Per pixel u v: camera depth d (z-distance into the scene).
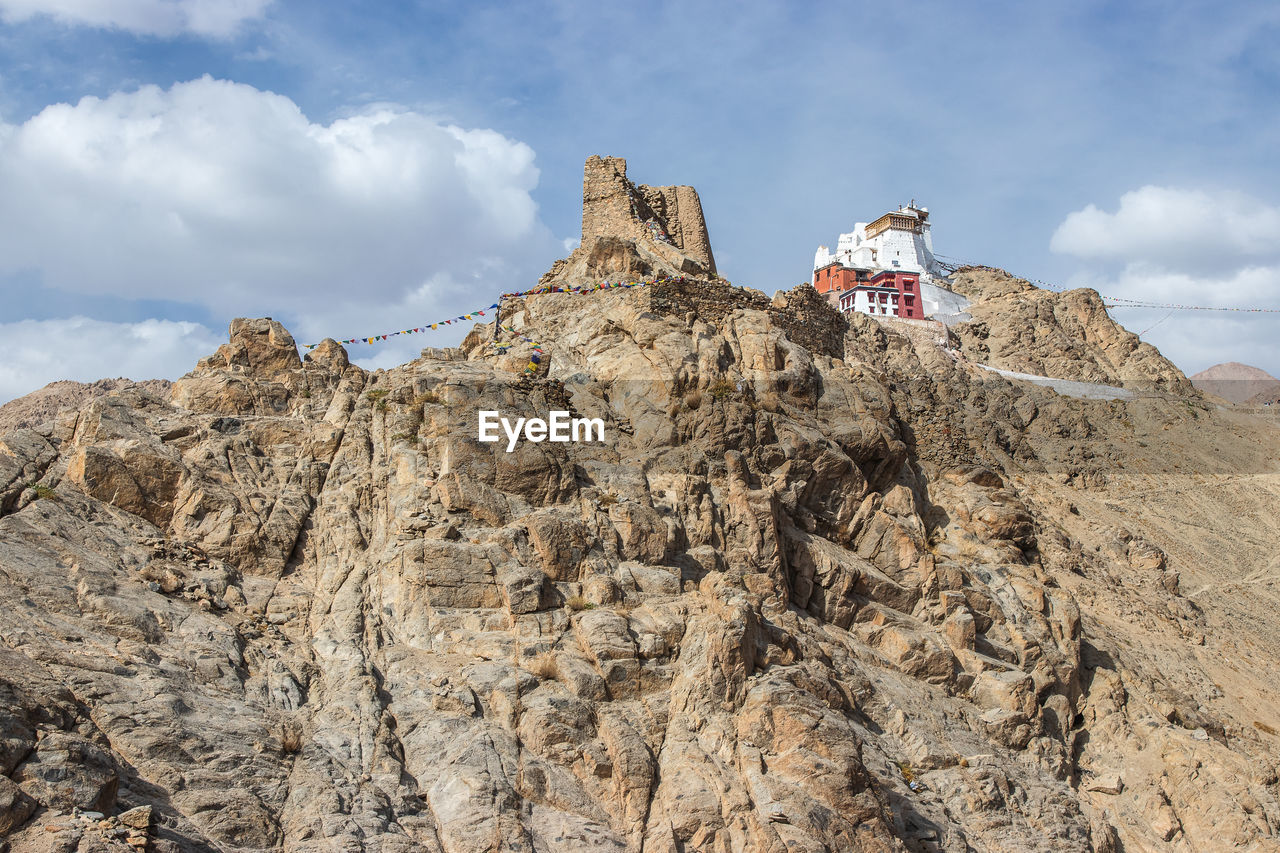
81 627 25.25
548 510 33.09
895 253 136.12
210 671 25.78
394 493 33.12
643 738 27.12
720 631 28.70
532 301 46.12
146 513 31.42
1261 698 51.31
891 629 36.62
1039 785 33.41
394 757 25.09
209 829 21.34
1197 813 36.56
